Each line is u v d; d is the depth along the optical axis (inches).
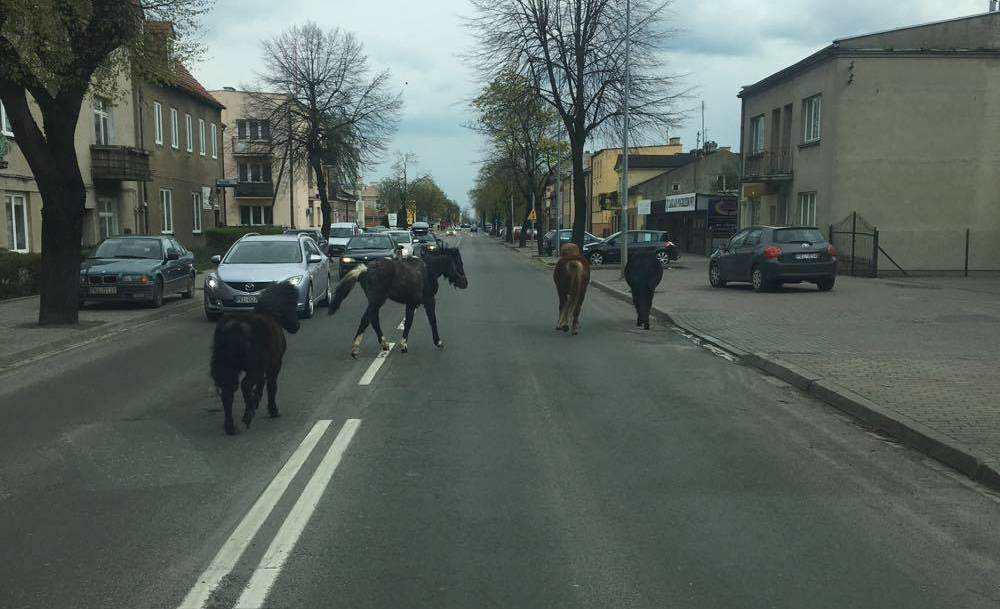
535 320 663.8
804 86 1233.4
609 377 412.5
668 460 264.4
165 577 173.5
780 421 320.2
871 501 226.1
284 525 203.9
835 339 519.8
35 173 568.4
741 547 191.9
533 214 2630.4
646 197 2524.6
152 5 587.5
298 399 354.9
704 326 592.7
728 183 2369.6
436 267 494.6
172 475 245.8
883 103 1130.7
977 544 195.3
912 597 166.2
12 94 549.6
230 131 2598.4
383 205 4923.7
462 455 268.1
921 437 279.4
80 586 169.2
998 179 1144.2
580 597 164.9
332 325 623.8
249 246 695.1
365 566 179.3
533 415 327.0
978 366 415.5
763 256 857.5
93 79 730.2
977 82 1131.3
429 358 466.3
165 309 721.6
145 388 383.9
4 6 490.6
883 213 1141.1
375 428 303.7
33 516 211.0
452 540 194.7
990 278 1078.4
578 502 222.8
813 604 162.7
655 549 190.2
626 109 1111.0
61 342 518.3
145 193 1348.4
